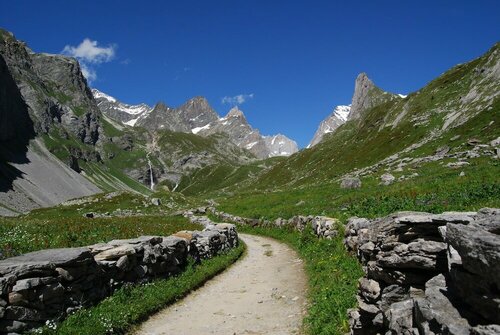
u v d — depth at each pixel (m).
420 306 6.93
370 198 30.34
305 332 12.26
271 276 20.81
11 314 10.34
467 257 6.18
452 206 19.91
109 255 14.95
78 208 78.94
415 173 45.94
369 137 161.75
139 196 87.31
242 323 13.70
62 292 11.92
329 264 18.05
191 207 80.12
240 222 48.16
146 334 12.75
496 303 5.61
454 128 84.06
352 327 10.66
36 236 20.80
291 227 35.94
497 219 6.83
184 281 18.62
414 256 9.15
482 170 34.09
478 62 135.88
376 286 10.42
